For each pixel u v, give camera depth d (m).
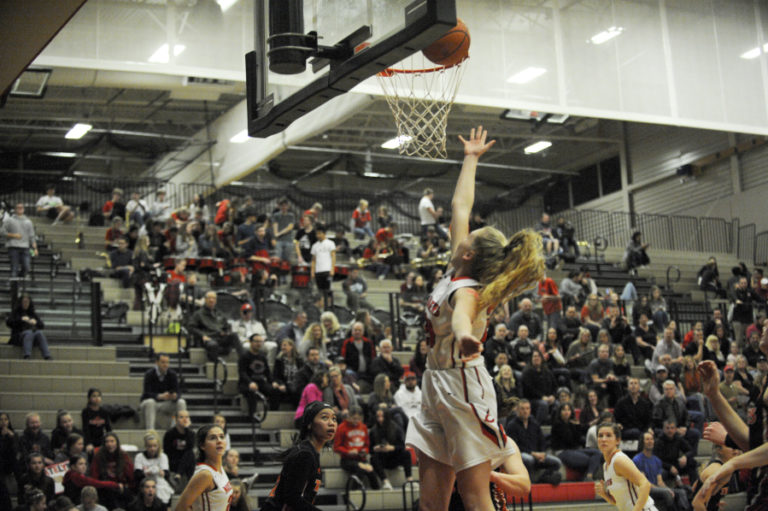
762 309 19.88
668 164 30.62
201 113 28.36
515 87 16.23
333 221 30.50
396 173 33.81
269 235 19.25
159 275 17.31
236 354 15.14
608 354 14.59
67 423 11.24
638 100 17.30
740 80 18.64
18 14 6.21
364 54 4.13
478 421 3.15
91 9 13.91
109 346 15.27
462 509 4.12
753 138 27.39
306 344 13.92
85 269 18.67
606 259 27.70
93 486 10.15
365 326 15.04
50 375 13.59
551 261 24.06
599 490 7.04
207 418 13.10
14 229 17.42
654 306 19.69
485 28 16.23
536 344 14.34
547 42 16.70
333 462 12.45
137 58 14.02
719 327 16.80
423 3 3.81
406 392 12.59
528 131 30.88
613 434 6.79
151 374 12.80
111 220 23.64
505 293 3.11
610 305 18.61
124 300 18.02
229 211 22.02
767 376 3.58
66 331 15.66
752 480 3.58
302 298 18.45
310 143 30.69
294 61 4.36
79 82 17.83
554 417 12.91
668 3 18.19
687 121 17.78
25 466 10.52
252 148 24.12
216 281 18.47
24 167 29.19
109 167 32.72
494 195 35.50
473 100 15.80
